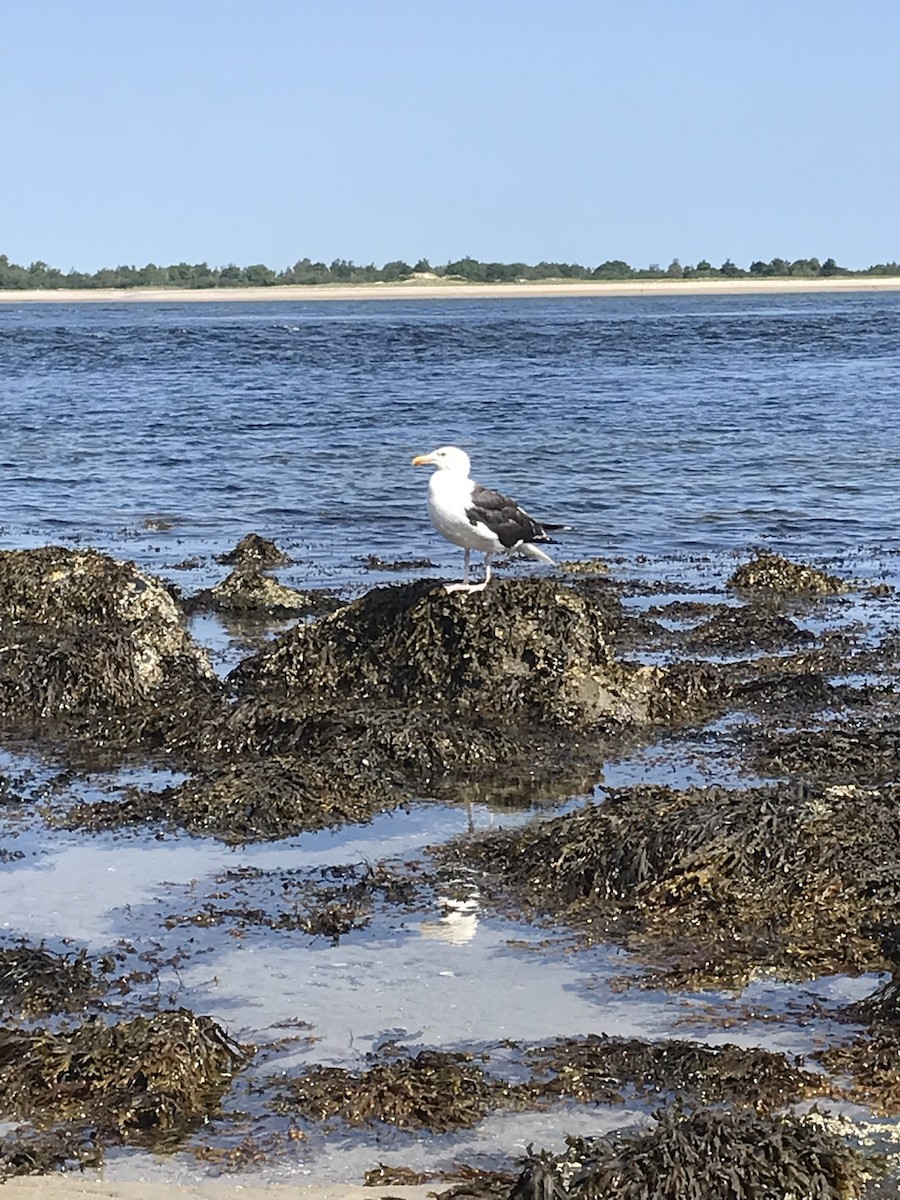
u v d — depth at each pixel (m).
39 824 10.27
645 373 52.12
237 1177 6.12
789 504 24.83
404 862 9.52
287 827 10.12
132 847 9.81
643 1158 5.95
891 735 11.63
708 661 14.66
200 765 11.59
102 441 32.94
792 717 12.69
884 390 44.12
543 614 12.82
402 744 11.31
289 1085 6.81
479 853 9.61
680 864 8.87
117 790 11.00
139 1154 6.29
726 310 122.31
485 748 11.47
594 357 61.22
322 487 26.80
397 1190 6.00
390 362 59.12
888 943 8.12
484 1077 6.86
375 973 7.96
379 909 8.79
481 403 41.00
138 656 13.29
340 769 10.80
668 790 9.93
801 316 104.38
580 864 9.00
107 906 8.86
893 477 27.38
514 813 10.43
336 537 22.25
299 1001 7.65
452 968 8.02
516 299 184.25
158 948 8.28
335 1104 6.61
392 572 19.47
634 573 19.44
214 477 27.97
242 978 7.91
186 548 21.34
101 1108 6.57
